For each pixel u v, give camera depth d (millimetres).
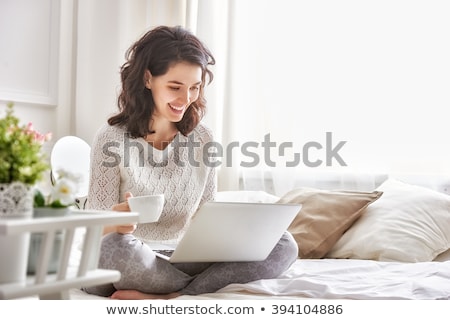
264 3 3482
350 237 2744
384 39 3250
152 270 1884
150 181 2244
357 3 3307
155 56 2178
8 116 1266
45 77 3697
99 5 3783
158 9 3637
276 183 3371
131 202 1650
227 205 1721
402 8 3221
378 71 3256
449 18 3145
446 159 3125
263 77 3463
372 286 1907
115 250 1844
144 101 2234
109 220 1265
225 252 1863
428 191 2846
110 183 2186
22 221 1101
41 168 1238
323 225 2758
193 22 3598
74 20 3891
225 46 3549
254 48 3496
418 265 2295
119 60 3748
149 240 2266
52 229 1157
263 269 1979
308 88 3381
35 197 1346
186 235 1745
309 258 2717
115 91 3730
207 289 1937
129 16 3715
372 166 3242
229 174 3453
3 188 1180
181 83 2178
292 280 1892
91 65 3797
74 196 1333
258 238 1879
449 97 3129
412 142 3180
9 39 3484
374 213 2795
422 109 3172
